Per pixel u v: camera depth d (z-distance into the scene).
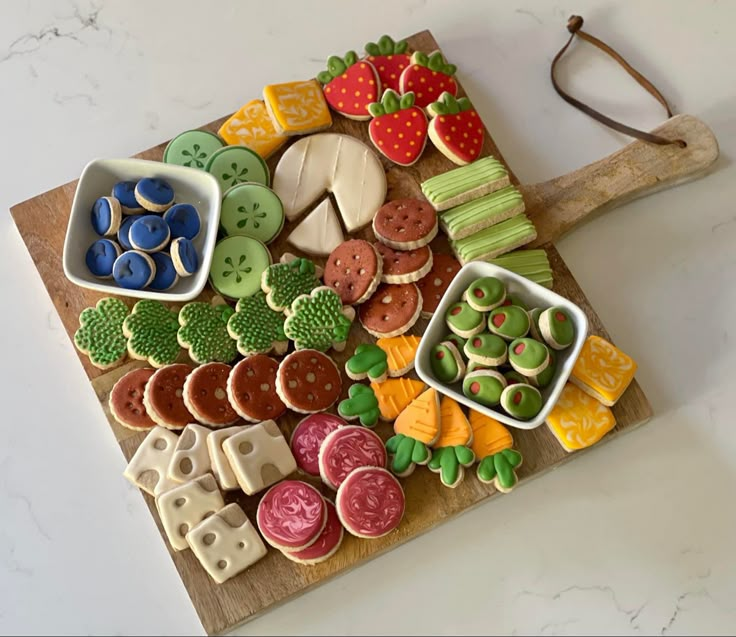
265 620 0.89
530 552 0.92
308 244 0.95
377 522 0.84
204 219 0.94
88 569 0.91
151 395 0.87
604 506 0.93
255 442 0.85
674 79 1.08
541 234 0.97
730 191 1.03
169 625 0.90
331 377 0.89
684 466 0.94
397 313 0.91
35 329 0.98
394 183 0.99
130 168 0.91
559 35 1.11
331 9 1.11
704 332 0.98
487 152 1.01
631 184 0.99
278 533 0.83
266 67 1.09
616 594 0.91
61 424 0.95
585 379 0.89
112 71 1.08
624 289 1.00
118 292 0.87
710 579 0.91
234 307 0.94
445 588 0.90
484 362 0.84
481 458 0.88
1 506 0.93
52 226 0.97
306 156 0.97
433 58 1.01
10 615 0.90
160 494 0.85
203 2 1.11
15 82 1.08
